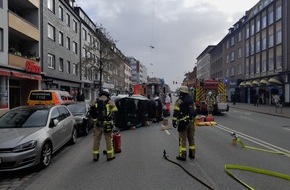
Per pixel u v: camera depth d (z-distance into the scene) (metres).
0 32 21.08
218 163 7.83
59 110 10.25
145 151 9.54
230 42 64.50
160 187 5.91
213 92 25.69
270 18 42.03
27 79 26.62
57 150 9.56
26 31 25.22
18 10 27.73
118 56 44.78
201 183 6.14
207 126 16.94
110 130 8.34
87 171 7.21
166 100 24.08
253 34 48.88
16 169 6.93
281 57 38.34
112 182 6.27
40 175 7.02
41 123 8.55
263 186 5.90
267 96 43.28
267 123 18.75
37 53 28.34
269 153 9.13
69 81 39.03
